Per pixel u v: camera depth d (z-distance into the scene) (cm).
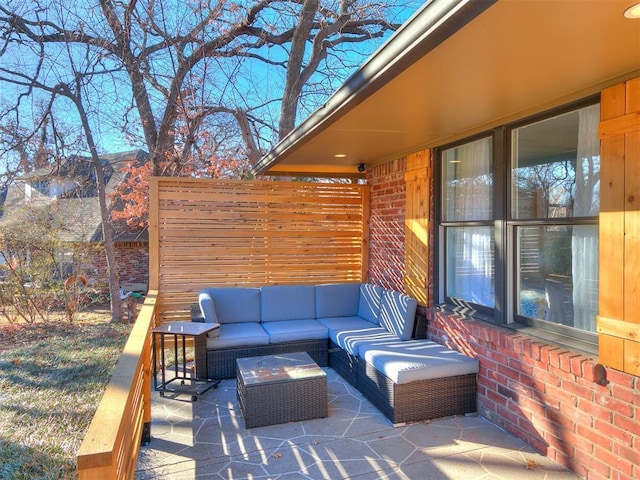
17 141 895
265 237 609
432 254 465
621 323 249
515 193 356
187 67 922
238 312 540
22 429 363
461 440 327
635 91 245
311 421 362
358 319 555
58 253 936
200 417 373
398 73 230
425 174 466
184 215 580
